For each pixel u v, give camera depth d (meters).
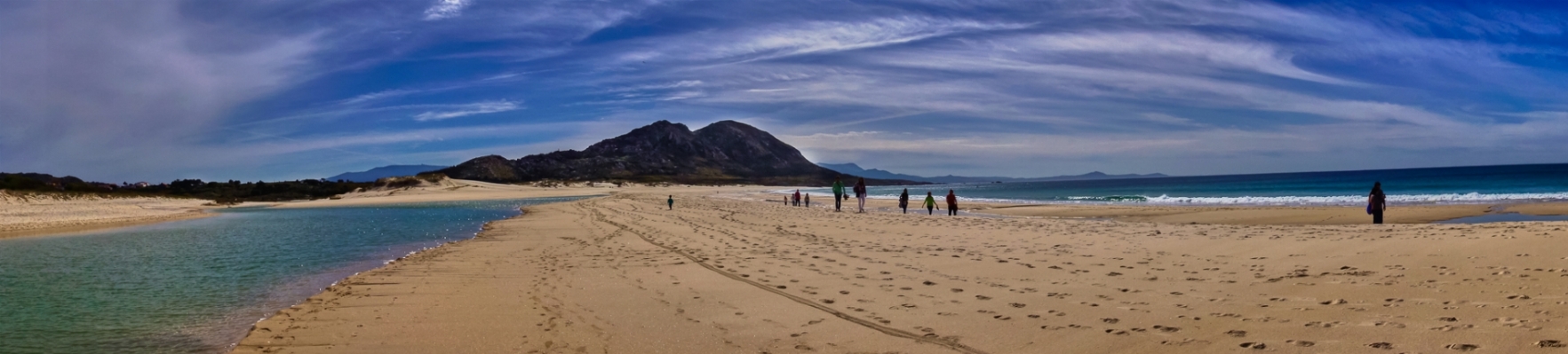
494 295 9.11
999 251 11.88
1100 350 5.51
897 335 6.33
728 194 79.44
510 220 27.36
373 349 6.48
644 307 8.04
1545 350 4.59
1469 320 5.45
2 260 14.84
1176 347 5.42
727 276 10.20
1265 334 5.57
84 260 14.73
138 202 52.72
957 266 10.34
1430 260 8.04
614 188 113.81
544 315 7.75
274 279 11.60
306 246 17.81
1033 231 15.12
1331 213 22.53
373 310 8.30
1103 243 12.22
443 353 6.25
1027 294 7.92
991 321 6.66
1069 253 11.18
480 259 13.43
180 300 9.62
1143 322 6.25
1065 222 17.89
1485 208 23.80
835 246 13.88
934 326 6.57
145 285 11.05
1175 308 6.74
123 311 8.80
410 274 11.36
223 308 9.01
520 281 10.35
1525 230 10.09
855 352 5.86
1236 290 7.44
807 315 7.31
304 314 8.15
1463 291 6.47
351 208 45.88
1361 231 12.21
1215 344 5.40
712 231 18.58
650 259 12.67
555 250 14.91
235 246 17.94
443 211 39.25
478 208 43.94
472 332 7.01
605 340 6.55
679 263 11.98
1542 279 6.59
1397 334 5.27
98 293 10.26
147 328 7.82
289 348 6.62
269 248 17.14
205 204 60.28
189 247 17.73
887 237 15.35
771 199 54.97
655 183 150.38
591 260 12.85
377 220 30.34
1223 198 41.09
